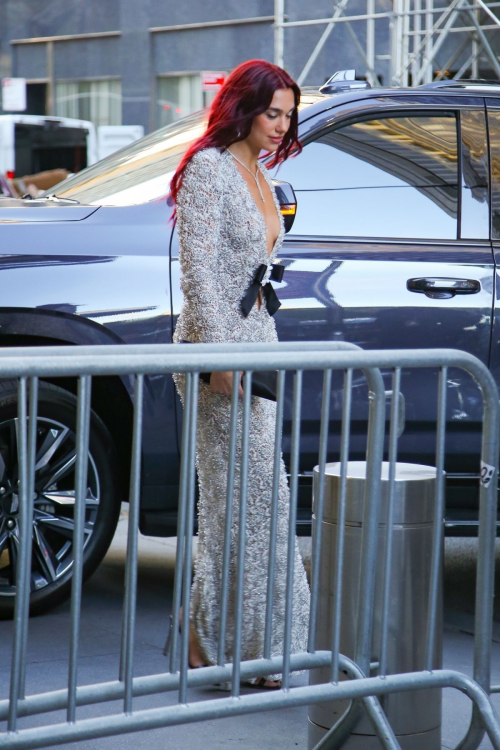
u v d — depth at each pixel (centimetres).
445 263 613
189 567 353
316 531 377
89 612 598
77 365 323
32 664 510
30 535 321
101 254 568
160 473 582
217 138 455
